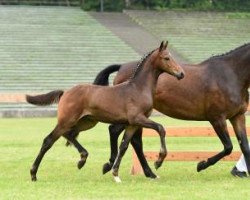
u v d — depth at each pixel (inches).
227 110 573.6
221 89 572.7
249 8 2551.7
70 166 665.6
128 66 598.5
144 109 542.6
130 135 553.3
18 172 620.4
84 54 1900.8
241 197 473.7
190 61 1957.4
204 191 500.7
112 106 541.6
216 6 2568.9
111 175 601.0
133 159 615.5
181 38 2129.7
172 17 2295.8
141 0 2527.1
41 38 1977.1
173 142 960.9
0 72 1720.0
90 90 548.1
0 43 1904.5
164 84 578.9
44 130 1127.0
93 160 719.7
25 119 1382.9
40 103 562.9
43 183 544.1
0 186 527.8
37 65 1790.1
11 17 2130.9
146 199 465.4
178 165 676.7
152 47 2011.6
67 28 2085.4
